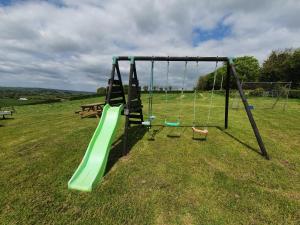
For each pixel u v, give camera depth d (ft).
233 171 12.51
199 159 14.42
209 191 10.22
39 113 46.26
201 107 48.44
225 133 21.90
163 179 11.44
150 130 23.36
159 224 7.95
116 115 15.37
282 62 114.01
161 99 77.66
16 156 15.44
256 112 39.37
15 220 8.24
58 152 16.15
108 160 14.26
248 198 9.67
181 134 21.45
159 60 18.70
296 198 9.75
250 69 131.44
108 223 8.02
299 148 16.92
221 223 8.00
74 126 26.35
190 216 8.39
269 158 14.48
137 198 9.61
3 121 33.24
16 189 10.56
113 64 17.93
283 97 75.00
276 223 8.07
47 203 9.32
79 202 9.34
